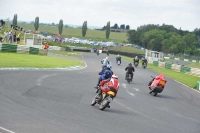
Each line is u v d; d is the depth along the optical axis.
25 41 57.72
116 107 16.38
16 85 18.44
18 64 29.33
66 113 13.00
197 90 31.19
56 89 19.09
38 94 16.59
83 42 123.94
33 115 11.88
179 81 38.12
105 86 14.87
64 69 33.31
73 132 10.28
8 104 13.21
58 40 96.19
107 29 183.75
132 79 31.88
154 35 152.38
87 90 20.55
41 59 39.66
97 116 13.30
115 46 123.94
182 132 12.67
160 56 69.25
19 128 9.93
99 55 78.75
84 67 39.25
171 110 17.95
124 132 11.25
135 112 15.70
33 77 22.91
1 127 9.80
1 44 40.53
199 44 165.88
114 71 38.75
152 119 14.55
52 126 10.66
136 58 52.25
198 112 18.61
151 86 23.36
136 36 175.25
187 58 104.94
